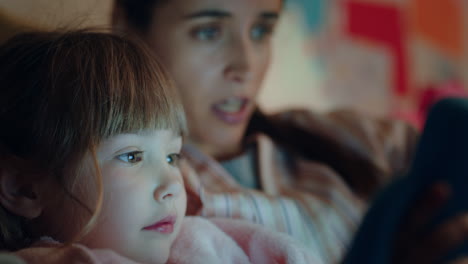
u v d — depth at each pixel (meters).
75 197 0.40
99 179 0.39
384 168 0.85
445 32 1.56
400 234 0.74
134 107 0.42
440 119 0.75
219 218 0.56
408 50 1.43
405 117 1.27
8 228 0.42
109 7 0.65
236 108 0.71
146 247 0.41
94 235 0.40
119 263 0.37
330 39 1.25
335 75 1.26
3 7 0.54
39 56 0.44
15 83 0.44
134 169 0.41
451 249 0.70
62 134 0.40
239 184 0.70
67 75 0.42
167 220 0.42
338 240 0.70
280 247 0.49
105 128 0.40
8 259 0.29
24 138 0.42
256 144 0.76
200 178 0.65
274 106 1.10
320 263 0.51
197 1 0.64
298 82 1.17
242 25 0.67
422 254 0.72
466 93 1.36
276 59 1.12
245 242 0.52
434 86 1.39
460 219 0.71
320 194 0.75
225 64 0.67
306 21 1.20
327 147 0.83
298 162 0.81
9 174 0.41
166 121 0.44
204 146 0.72
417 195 0.75
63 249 0.37
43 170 0.41
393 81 1.39
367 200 0.81
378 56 1.36
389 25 1.38
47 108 0.41
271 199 0.66
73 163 0.40
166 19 0.65
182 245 0.47
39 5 0.57
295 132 0.84
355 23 1.31
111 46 0.45
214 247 0.49
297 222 0.66
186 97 0.68
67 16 0.59
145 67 0.45
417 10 1.46
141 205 0.40
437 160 0.74
